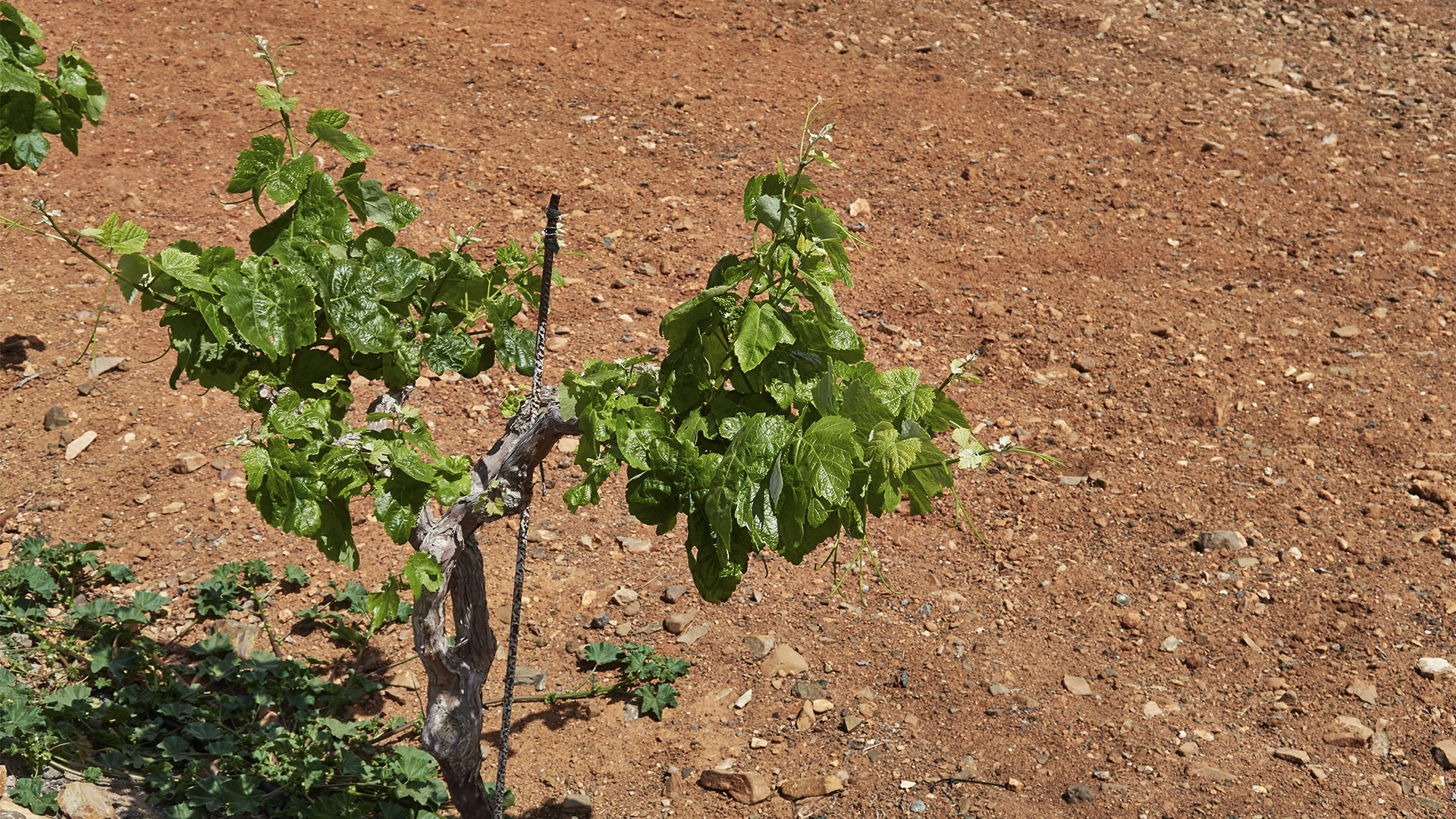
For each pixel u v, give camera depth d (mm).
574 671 5359
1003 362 7371
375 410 3645
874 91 10211
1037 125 9852
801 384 3162
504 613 5629
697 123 9555
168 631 5391
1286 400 7070
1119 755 4836
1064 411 7031
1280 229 8688
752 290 3199
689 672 5344
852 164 9219
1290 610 5621
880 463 2740
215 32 10336
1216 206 8930
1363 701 5082
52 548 5598
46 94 4848
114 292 7516
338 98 9516
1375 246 8469
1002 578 5926
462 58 10219
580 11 11188
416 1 11164
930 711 5125
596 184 8727
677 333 3141
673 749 4938
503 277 4027
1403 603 5617
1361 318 7781
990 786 4699
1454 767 4711
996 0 11883
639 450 3020
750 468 2795
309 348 3555
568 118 9516
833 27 11242
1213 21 11758
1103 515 6289
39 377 6762
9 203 8070
